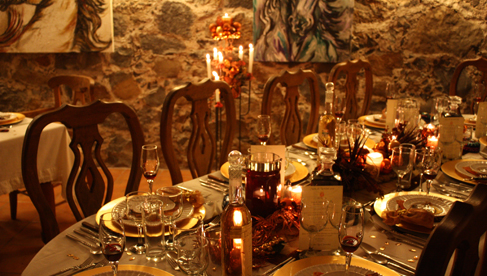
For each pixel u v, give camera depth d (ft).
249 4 11.79
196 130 6.66
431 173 4.39
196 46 12.13
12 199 9.32
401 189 4.82
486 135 6.95
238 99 12.64
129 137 12.96
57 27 11.98
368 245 3.54
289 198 3.85
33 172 4.61
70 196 5.17
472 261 2.44
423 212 3.74
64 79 10.23
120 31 12.16
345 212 2.90
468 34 11.27
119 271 3.15
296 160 5.86
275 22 11.80
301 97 12.68
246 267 2.79
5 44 12.12
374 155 5.14
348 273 3.01
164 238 3.46
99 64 12.44
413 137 5.82
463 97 11.80
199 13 11.90
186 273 3.13
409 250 3.49
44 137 7.86
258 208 3.66
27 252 8.14
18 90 12.71
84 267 3.26
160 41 12.17
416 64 11.85
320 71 12.28
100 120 5.34
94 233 3.77
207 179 5.23
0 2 11.83
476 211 2.31
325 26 11.73
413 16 11.53
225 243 2.77
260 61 12.21
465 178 5.15
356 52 12.08
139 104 12.70
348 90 9.86
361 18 11.80
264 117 5.59
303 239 3.44
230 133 7.21
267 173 3.59
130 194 3.93
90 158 5.31
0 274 7.40
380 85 12.25
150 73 12.43
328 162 3.45
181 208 3.74
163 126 6.00
